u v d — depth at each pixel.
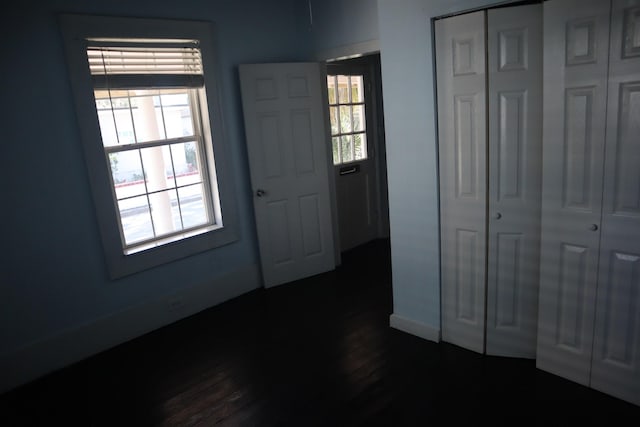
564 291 2.37
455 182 2.66
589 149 2.15
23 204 2.76
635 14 1.91
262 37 3.87
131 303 3.29
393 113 2.82
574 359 2.40
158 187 3.53
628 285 2.14
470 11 2.39
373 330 3.15
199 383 2.70
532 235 2.48
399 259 3.03
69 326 3.01
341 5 3.69
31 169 2.77
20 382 2.81
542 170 2.34
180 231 3.60
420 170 2.78
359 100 4.77
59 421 2.45
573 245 2.29
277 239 4.05
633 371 2.19
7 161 2.68
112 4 3.00
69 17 2.81
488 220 2.57
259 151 3.85
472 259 2.68
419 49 2.61
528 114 2.36
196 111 3.61
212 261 3.75
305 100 3.99
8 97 2.65
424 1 2.52
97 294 3.12
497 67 2.37
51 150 2.84
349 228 4.88
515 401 2.31
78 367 2.98
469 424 2.18
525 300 2.58
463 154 2.59
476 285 2.70
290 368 2.77
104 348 3.16
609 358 2.27
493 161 2.49
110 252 3.13
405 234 2.96
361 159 4.89
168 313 3.48
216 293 3.78
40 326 2.89
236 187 3.87
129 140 3.28
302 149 4.05
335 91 4.50
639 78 1.95
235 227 3.86
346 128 4.69
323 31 3.88
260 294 3.94
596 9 2.01
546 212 2.35
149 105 3.35
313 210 4.18
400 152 2.85
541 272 2.43
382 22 2.74
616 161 2.08
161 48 3.28
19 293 2.79
